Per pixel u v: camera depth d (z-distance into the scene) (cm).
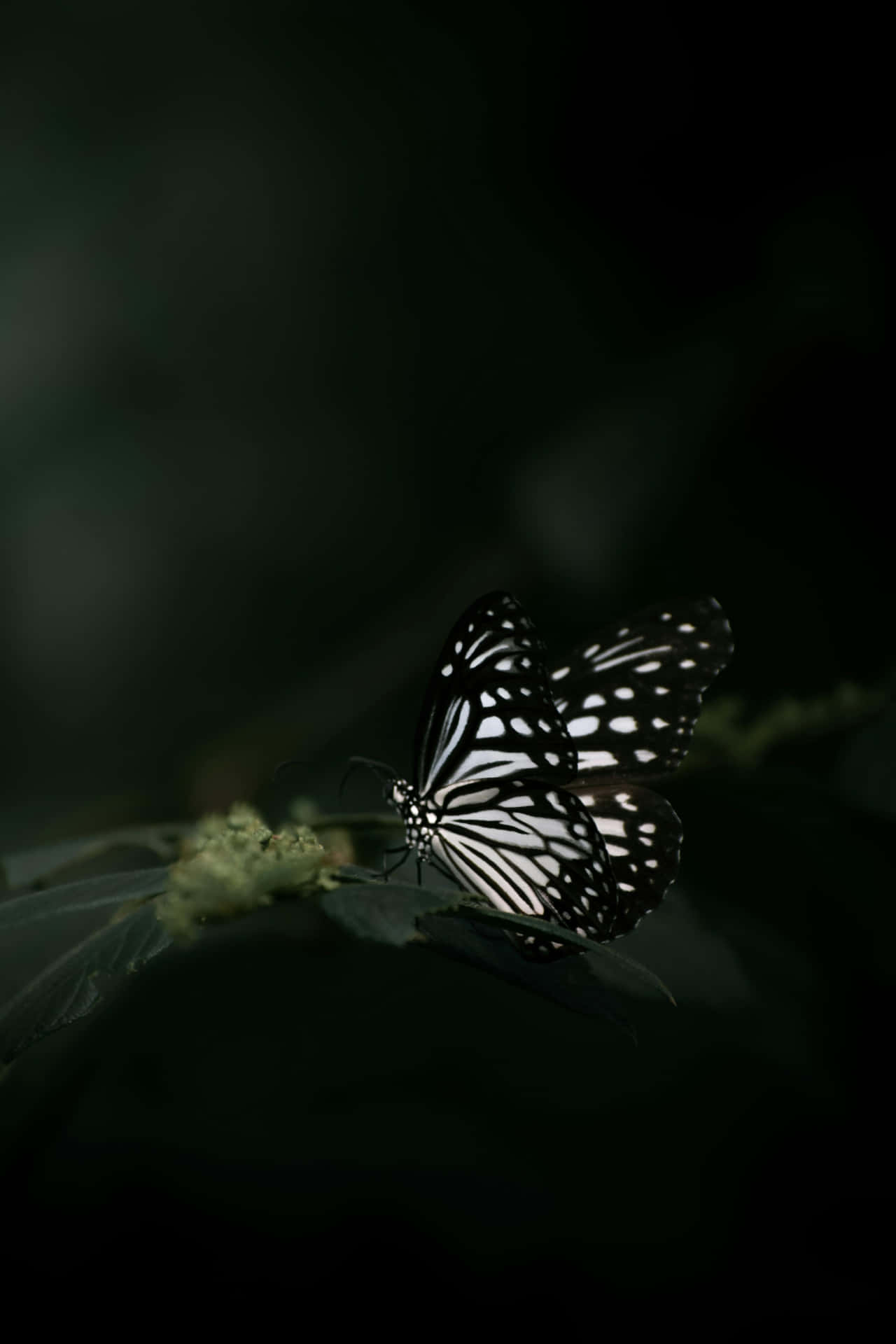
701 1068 86
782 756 82
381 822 76
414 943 71
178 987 84
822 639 100
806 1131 85
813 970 79
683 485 100
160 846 76
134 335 115
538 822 77
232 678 114
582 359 113
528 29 115
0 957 75
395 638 108
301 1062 85
